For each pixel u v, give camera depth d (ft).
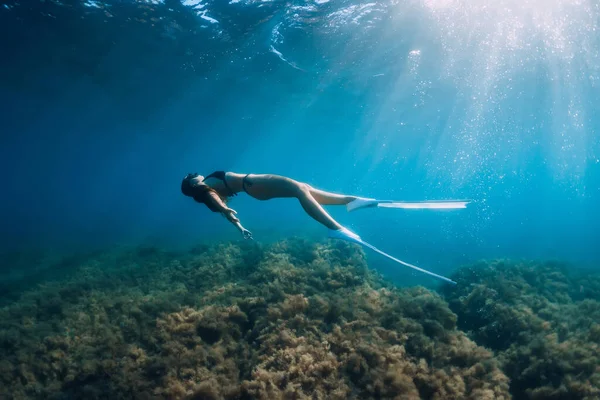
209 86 85.56
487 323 30.30
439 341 25.94
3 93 90.07
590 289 40.06
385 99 99.55
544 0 49.24
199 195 13.67
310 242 47.34
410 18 53.98
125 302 33.83
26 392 24.63
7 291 46.39
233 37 60.23
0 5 50.37
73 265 56.29
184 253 55.01
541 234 103.71
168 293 34.99
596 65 71.72
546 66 72.23
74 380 24.58
